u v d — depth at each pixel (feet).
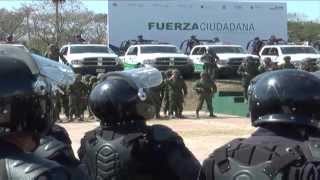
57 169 7.98
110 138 15.29
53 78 9.65
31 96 8.48
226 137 55.01
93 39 206.39
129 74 15.47
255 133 10.14
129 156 14.98
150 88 15.56
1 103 8.25
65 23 198.90
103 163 15.23
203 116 80.23
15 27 194.39
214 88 79.41
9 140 8.34
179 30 136.67
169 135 15.21
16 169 7.89
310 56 110.32
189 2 137.18
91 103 15.51
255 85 10.25
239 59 110.63
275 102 9.88
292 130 9.86
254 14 142.31
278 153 9.48
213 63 96.89
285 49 113.91
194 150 47.11
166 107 77.41
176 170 14.98
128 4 132.46
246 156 9.66
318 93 9.89
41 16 196.54
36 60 8.87
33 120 8.55
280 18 143.84
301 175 9.27
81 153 15.90
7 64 8.35
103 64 104.37
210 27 139.23
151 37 134.41
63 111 78.59
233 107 83.30
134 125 15.30
